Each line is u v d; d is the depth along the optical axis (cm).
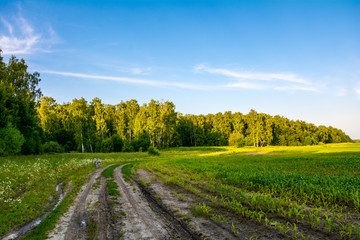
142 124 8038
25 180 1515
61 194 1237
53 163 2603
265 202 971
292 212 855
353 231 688
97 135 7575
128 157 4953
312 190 1188
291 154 5125
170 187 1463
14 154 3450
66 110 8806
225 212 906
